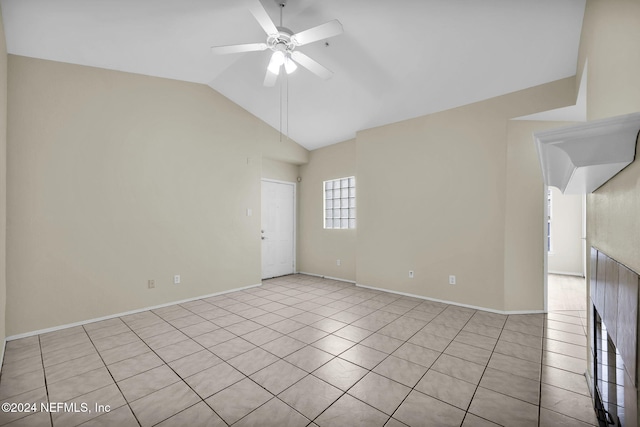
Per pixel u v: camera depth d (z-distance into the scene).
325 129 4.95
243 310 3.60
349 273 5.21
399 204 4.29
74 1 2.30
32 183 2.83
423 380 2.06
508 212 3.41
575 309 3.61
